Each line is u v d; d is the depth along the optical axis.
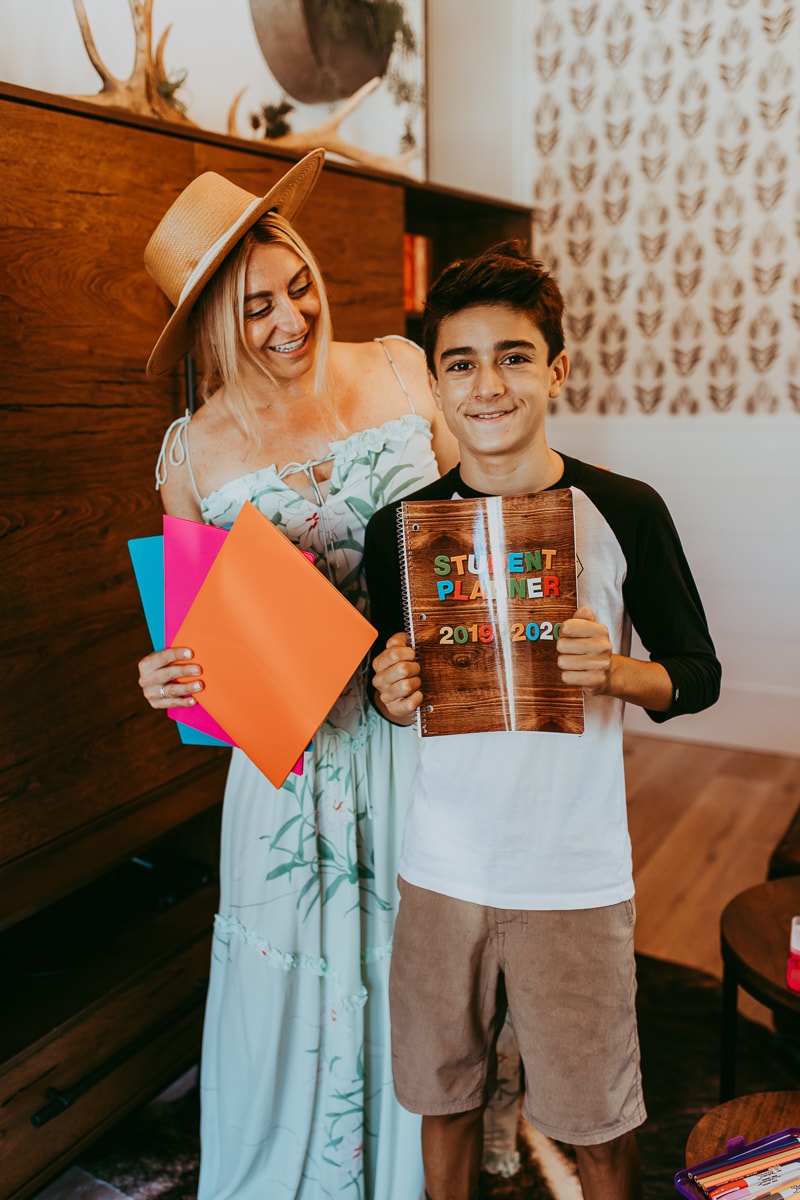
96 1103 1.72
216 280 1.33
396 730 1.46
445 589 1.11
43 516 1.61
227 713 1.25
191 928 1.91
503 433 1.09
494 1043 1.30
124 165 1.67
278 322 1.33
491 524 1.09
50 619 1.64
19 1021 1.63
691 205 3.42
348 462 1.43
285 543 1.18
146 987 1.80
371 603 1.34
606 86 3.47
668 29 3.33
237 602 1.22
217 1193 1.60
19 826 1.62
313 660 1.19
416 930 1.23
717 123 3.32
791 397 3.39
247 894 1.47
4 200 1.48
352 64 2.63
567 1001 1.15
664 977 2.24
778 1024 2.02
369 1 2.67
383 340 1.56
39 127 1.52
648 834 2.97
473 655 1.12
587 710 1.14
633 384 3.65
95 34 1.91
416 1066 1.24
